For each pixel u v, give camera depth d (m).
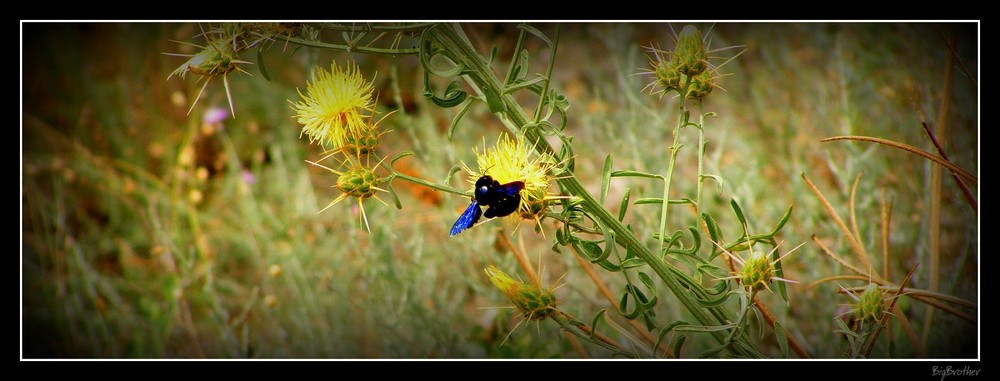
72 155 1.62
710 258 0.86
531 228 1.29
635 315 0.85
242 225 1.42
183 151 1.51
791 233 1.16
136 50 1.79
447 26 0.83
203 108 1.69
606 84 1.68
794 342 0.94
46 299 1.28
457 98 0.85
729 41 1.76
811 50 1.63
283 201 1.53
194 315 1.28
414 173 1.49
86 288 1.26
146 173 1.57
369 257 1.18
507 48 1.95
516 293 0.86
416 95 1.72
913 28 1.35
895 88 1.38
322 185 1.58
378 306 1.16
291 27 0.84
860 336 0.86
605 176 0.85
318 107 0.85
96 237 1.45
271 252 1.29
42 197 1.44
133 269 1.36
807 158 1.35
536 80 0.84
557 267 1.23
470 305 1.27
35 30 1.78
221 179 1.55
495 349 1.11
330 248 1.34
